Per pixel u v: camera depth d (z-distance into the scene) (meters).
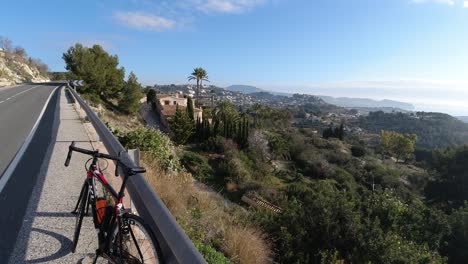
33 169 6.18
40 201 4.62
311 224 11.46
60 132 10.34
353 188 41.38
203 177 29.48
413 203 16.81
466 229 15.82
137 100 47.91
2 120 12.84
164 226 2.34
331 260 9.84
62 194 4.92
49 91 31.84
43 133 10.11
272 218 11.71
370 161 65.25
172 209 6.48
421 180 51.72
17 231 3.72
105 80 43.25
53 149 7.93
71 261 3.19
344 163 57.66
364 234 11.04
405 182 51.25
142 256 2.34
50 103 20.14
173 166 10.18
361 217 12.30
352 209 12.37
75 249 3.38
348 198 14.42
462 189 39.97
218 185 29.00
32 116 14.10
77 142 8.88
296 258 9.77
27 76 71.38
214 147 42.16
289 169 47.62
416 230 14.42
